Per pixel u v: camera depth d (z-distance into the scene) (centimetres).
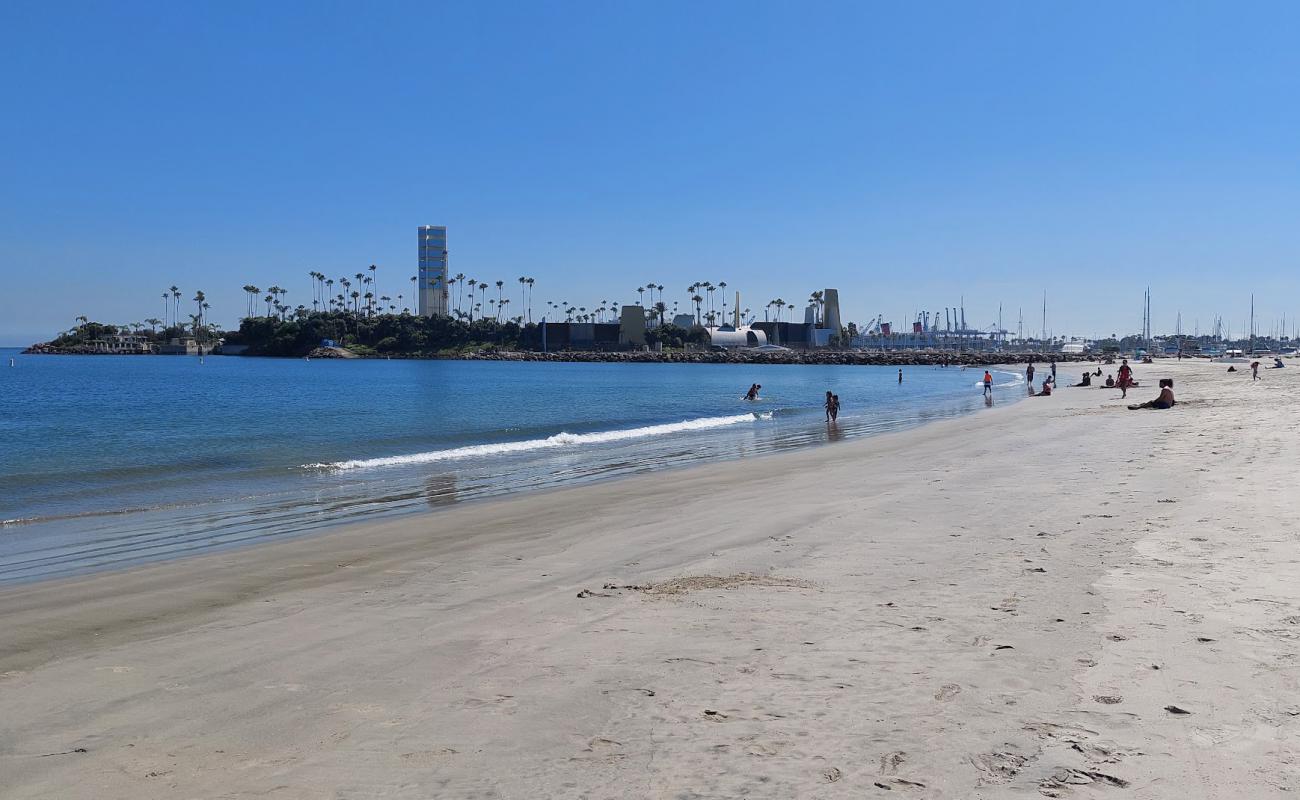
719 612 733
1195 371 9675
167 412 4638
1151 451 1934
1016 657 583
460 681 573
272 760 454
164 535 1309
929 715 488
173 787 424
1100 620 661
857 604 745
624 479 1942
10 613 822
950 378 10762
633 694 536
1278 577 775
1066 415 3484
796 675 562
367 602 837
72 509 1569
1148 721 471
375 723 502
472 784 418
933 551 970
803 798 395
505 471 2145
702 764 433
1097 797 390
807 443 2795
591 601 795
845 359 19938
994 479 1599
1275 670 542
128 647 692
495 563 1029
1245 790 394
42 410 4766
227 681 592
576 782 417
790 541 1073
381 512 1522
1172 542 945
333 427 3700
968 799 391
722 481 1820
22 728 510
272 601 858
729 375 12850
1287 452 1728
